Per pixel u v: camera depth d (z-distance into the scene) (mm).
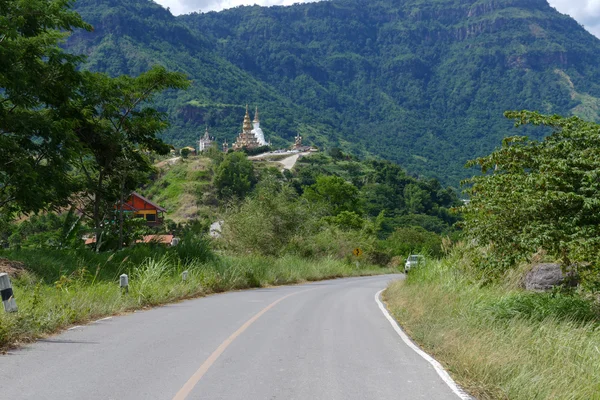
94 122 27500
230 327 11359
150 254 22094
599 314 11172
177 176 126812
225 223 36094
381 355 8766
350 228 76438
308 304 17281
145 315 13078
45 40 21500
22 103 20062
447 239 19578
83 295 13047
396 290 20375
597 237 9617
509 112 12141
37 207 20969
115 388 6383
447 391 6574
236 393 6309
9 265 15828
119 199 29703
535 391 6379
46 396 5996
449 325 10539
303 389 6555
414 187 142250
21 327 9312
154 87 28812
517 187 10953
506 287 14398
